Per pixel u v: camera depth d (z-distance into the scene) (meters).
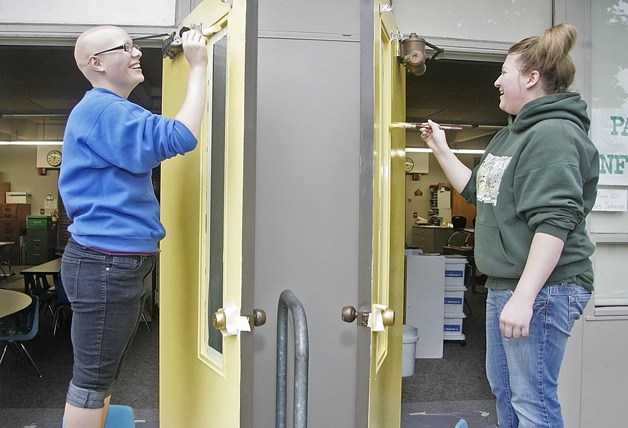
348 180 2.19
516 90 1.47
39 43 2.42
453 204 12.13
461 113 8.22
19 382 3.69
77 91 7.07
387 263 1.87
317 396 2.19
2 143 9.81
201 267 1.80
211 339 1.76
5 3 2.37
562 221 1.24
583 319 2.62
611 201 2.69
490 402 3.38
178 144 1.36
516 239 1.37
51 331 5.22
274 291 2.17
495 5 2.59
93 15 2.38
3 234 10.87
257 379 2.16
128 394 3.43
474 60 2.64
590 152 1.35
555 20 2.61
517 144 1.38
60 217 11.05
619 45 2.71
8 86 6.71
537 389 1.36
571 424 2.63
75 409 1.40
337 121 2.18
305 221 2.17
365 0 1.51
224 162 1.65
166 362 2.15
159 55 4.84
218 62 1.72
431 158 12.26
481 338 5.20
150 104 6.69
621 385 2.65
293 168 2.17
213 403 1.65
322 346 2.19
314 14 2.16
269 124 2.15
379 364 1.73
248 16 1.53
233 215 1.50
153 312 5.73
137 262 1.42
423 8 2.54
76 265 1.38
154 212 1.50
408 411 3.21
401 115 2.12
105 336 1.40
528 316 1.27
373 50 1.50
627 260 2.73
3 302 3.29
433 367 4.20
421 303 4.46
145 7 2.38
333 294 2.19
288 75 2.16
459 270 4.86
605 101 2.69
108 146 1.34
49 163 10.91
